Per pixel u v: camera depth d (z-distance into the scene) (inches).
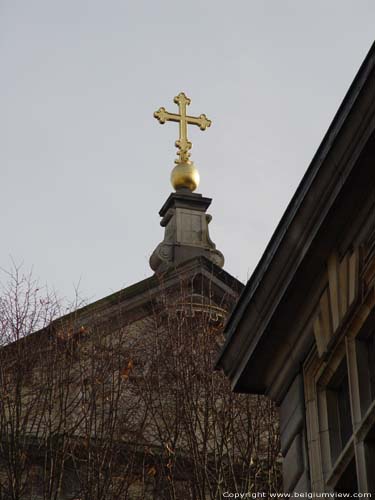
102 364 1562.5
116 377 1565.0
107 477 1461.6
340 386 948.6
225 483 1473.9
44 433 1472.7
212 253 1770.4
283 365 995.9
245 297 1009.5
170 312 1637.6
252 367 1014.4
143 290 1649.9
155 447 1498.5
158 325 1626.5
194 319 1637.6
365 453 876.0
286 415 991.0
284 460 985.5
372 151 889.5
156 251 1760.6
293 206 955.3
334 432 938.7
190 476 1478.8
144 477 1481.3
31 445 1464.1
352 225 925.2
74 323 1587.1
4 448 1457.9
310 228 939.3
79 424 1482.5
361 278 910.4
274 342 996.6
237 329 1019.3
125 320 1622.8
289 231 956.0
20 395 1489.9
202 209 1819.6
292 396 984.3
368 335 913.5
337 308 930.7
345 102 904.3
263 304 987.9
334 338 932.6
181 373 1571.1
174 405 1552.7
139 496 1471.5
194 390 1561.3
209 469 1499.8
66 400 1505.9
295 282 960.9
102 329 1598.2
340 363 936.3
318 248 943.7
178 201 1815.9
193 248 1766.7
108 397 1540.4
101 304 1620.3
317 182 927.0
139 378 1569.9
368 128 884.0
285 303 972.6
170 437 1505.9
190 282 1670.8
